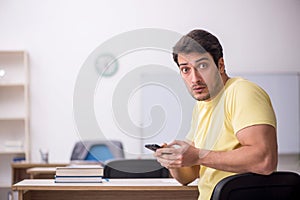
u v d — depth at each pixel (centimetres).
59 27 670
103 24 671
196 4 675
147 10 673
